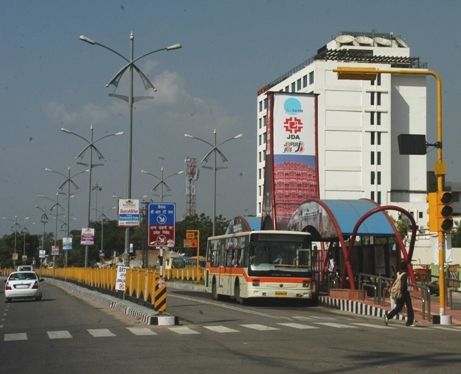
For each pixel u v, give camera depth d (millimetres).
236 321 23078
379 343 16547
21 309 31531
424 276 46438
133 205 32906
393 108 109125
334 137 106438
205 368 12391
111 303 31719
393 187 109312
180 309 29422
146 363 13094
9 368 12750
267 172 47781
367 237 38125
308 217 38031
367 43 110688
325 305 32906
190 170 116000
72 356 14297
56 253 96688
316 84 106125
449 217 23000
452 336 18688
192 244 64938
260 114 127875
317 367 12453
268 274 30891
